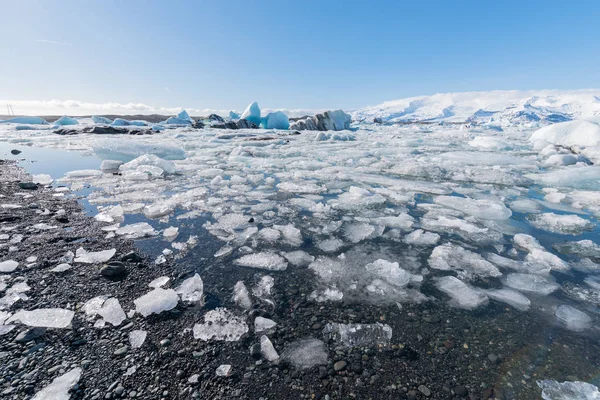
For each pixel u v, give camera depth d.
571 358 1.64
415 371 1.55
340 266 2.68
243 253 2.90
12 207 3.99
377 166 8.12
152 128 25.73
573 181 5.98
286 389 1.43
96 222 3.61
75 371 1.47
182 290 2.22
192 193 5.06
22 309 1.92
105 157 8.80
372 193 5.33
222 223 3.70
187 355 1.62
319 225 3.73
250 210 4.30
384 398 1.39
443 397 1.40
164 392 1.38
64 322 1.82
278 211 4.27
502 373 1.54
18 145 12.98
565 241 3.31
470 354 1.67
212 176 6.91
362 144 14.55
